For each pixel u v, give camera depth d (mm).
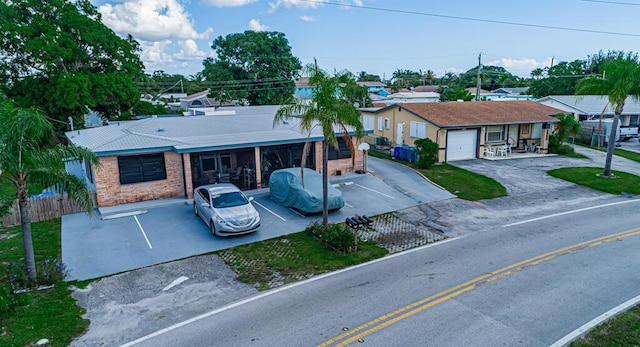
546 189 20438
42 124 9641
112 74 32438
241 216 13953
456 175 23000
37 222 15547
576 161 27062
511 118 28641
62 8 30891
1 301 8625
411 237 14078
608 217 15914
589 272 10625
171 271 11414
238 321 8586
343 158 22844
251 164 21203
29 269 10234
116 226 15047
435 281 10320
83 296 9945
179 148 17609
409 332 7887
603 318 8281
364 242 13602
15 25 28500
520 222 15555
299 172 17797
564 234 13922
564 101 39375
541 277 10375
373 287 10078
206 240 13727
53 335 8117
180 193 18625
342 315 8656
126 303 9578
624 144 34906
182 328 8375
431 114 27984
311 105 14188
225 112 28969
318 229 13914
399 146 28062
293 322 8438
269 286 10398
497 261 11586
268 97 47844
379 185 20922
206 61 49969
